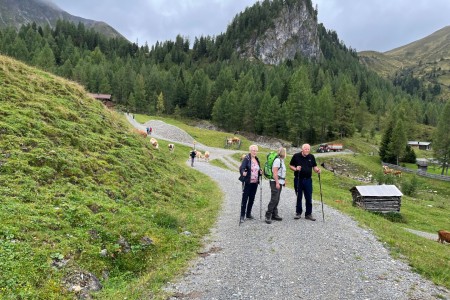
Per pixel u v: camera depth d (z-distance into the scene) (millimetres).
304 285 8625
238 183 30109
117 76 146500
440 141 86750
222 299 7863
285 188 26922
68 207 11586
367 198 36812
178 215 15062
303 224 14133
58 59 174750
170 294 8070
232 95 120125
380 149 98625
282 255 10617
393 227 18000
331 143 113250
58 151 15555
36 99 19938
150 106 138500
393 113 121125
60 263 8656
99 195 13812
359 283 8820
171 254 10727
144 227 11930
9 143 14305
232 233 13062
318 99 115188
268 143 110938
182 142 73938
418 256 11445
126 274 9453
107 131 22375
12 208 10273
